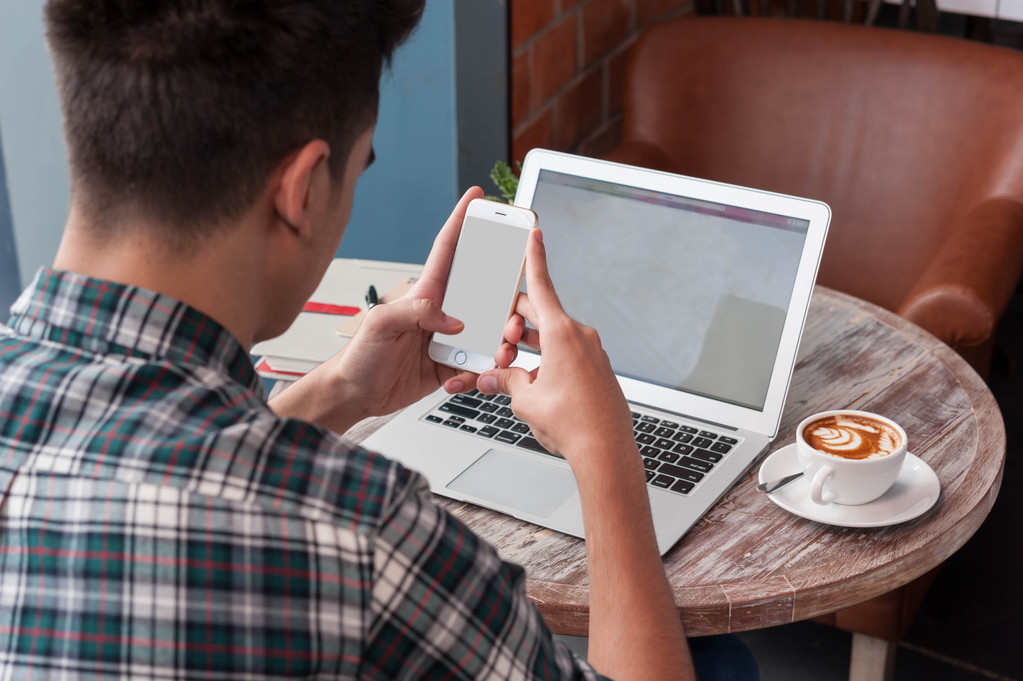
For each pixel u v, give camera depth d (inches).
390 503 18.9
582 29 89.7
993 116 73.6
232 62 19.8
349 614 18.4
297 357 46.8
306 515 18.3
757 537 34.8
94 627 18.0
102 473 18.3
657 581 25.9
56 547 18.3
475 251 37.4
